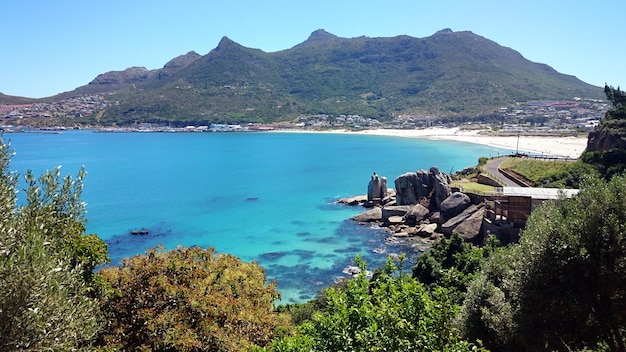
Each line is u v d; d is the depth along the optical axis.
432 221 86.75
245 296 27.88
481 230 74.12
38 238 15.24
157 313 23.22
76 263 21.11
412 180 96.50
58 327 14.94
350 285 18.11
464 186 93.38
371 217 97.12
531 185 89.94
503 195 69.06
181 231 93.50
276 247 81.94
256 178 165.00
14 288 13.80
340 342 15.40
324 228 93.88
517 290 23.97
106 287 23.42
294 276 67.44
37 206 18.30
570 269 21.92
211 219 103.69
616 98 114.88
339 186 145.75
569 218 22.80
